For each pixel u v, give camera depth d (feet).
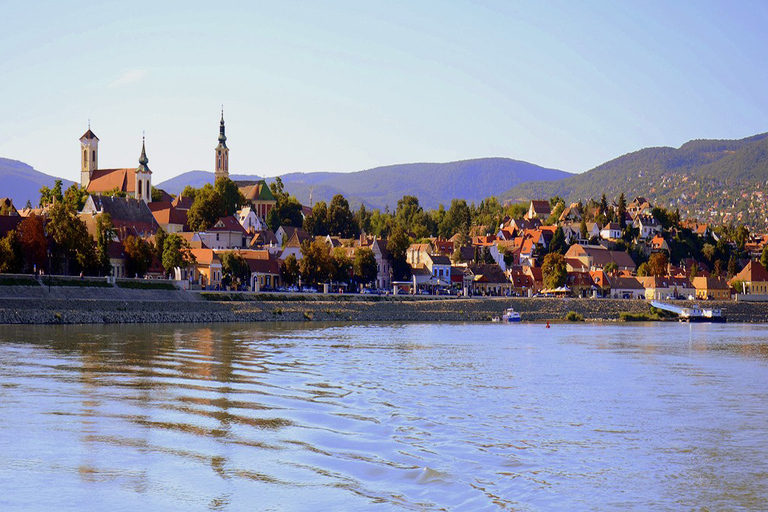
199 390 265.75
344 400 254.68
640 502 156.04
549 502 154.61
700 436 212.02
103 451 182.50
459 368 346.54
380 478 165.99
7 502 147.13
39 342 396.37
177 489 156.66
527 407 250.57
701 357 420.77
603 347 476.95
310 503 149.89
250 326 573.33
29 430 199.72
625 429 219.82
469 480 166.71
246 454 182.91
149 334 466.29
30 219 634.02
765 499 158.81
